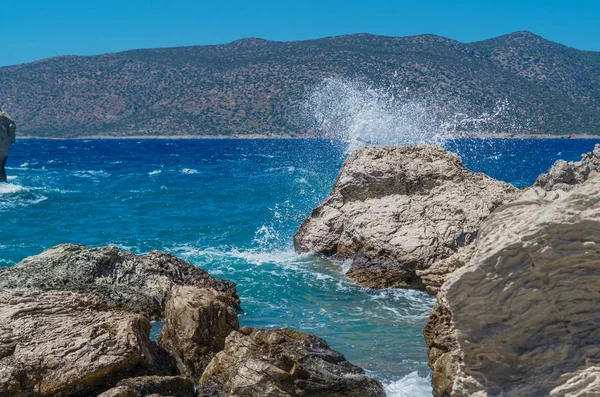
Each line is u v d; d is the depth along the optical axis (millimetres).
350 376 8805
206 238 21594
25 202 31016
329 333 11930
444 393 7992
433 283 12383
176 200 32156
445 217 15969
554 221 5723
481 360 6117
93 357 8891
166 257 14523
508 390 6027
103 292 12859
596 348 5863
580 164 18969
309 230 18234
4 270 13148
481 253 6125
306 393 8523
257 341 9078
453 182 16844
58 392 8547
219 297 11266
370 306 13719
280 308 13586
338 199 17906
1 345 8766
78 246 14273
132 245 20406
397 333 11898
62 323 9344
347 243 16938
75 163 69000
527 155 72125
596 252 5719
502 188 16656
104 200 32281
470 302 5965
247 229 23234
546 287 5879
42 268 13312
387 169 17203
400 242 15469
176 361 10086
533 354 5980
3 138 39188
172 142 165125
